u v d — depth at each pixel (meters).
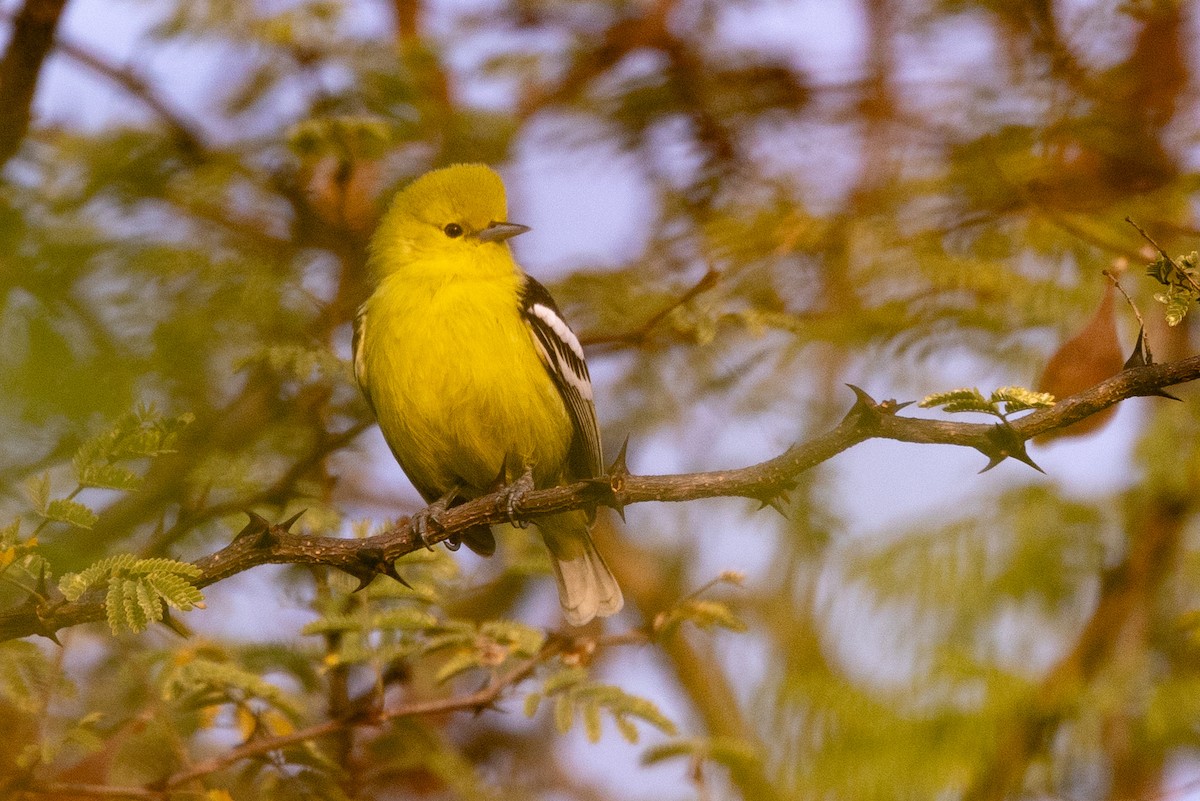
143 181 11.66
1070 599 10.77
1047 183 11.57
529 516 8.23
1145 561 10.77
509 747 14.05
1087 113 11.48
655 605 14.60
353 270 12.75
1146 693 10.05
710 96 13.08
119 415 7.31
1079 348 9.60
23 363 7.39
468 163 12.91
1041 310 11.79
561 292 13.28
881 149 12.50
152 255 10.84
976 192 11.86
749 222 12.58
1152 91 11.38
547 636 10.67
